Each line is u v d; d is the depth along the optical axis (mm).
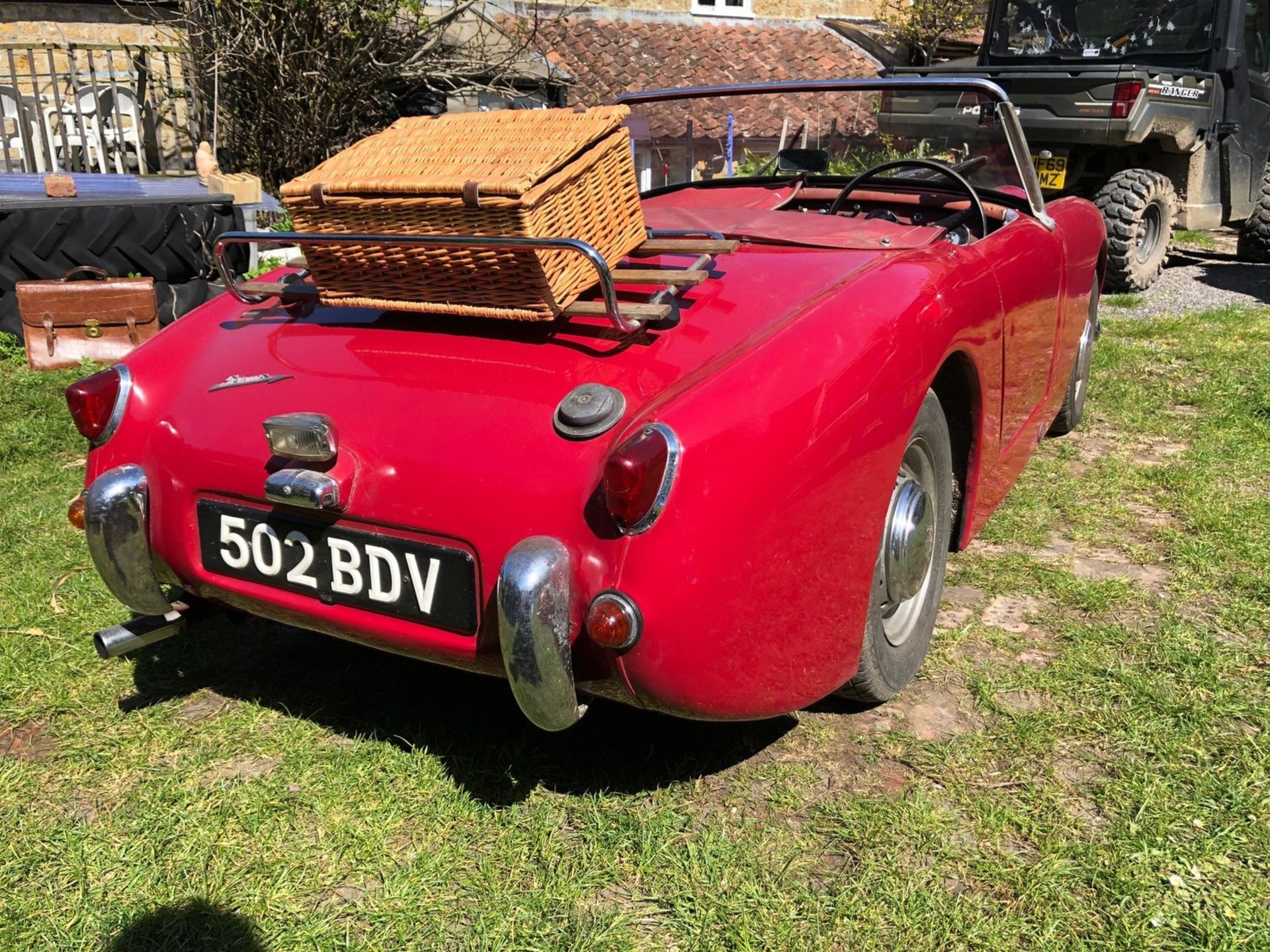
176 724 2305
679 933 1706
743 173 3223
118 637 2184
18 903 1792
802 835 1911
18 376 4824
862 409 1822
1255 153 7988
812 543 1769
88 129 8617
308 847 1918
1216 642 2498
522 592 1619
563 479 1696
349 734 2250
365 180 1924
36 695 2414
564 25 11344
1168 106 6988
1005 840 1881
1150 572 2895
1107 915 1702
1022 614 2688
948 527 2398
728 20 13109
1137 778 2014
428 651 1854
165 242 5621
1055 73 6992
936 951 1651
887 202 3104
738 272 2207
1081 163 7605
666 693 1682
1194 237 9867
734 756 2141
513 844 1906
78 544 3172
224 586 2059
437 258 1896
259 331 2270
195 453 2025
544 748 2180
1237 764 2045
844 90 2947
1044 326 2932
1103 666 2404
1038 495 3424
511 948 1672
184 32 8352
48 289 4887
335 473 1844
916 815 1939
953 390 2389
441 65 8883
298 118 8492
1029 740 2146
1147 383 4602
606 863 1853
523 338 2004
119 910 1771
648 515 1602
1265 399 4219
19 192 5410
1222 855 1816
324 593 1935
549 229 1833
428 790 2059
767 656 1750
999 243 2588
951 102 2861
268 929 1730
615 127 2006
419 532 1812
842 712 2287
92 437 2146
